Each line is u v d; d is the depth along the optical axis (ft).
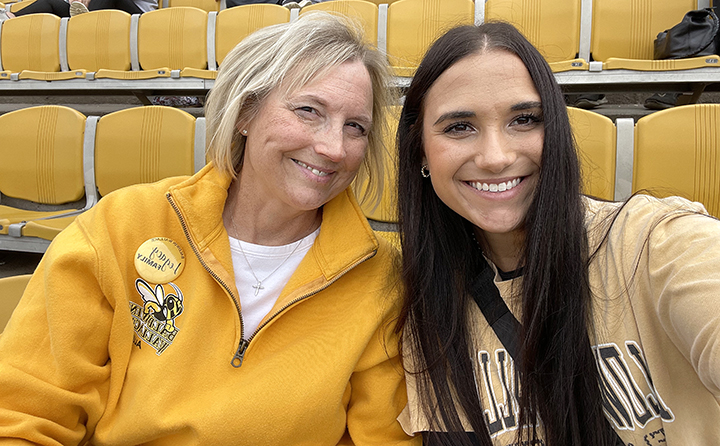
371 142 3.61
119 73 11.89
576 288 2.86
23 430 2.81
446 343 3.18
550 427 2.93
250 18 11.57
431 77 2.95
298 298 3.21
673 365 2.58
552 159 2.83
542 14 9.66
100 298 3.15
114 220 3.25
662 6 9.30
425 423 3.26
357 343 3.23
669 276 2.34
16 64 13.01
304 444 3.17
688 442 2.56
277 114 3.01
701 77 8.63
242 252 3.42
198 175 3.35
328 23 3.15
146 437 3.03
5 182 9.45
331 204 3.51
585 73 9.21
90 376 3.07
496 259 3.43
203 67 11.93
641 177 6.67
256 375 3.11
